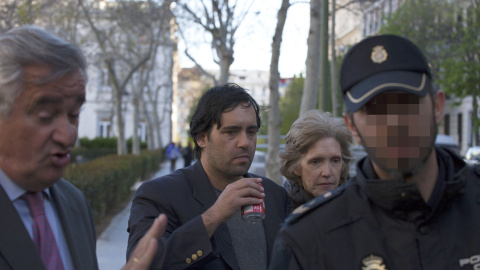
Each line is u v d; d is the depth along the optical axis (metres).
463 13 23.62
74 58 1.60
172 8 15.62
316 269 1.54
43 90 1.52
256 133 2.68
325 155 2.86
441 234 1.48
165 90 38.66
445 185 1.45
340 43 17.03
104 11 18.97
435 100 1.53
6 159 1.58
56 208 1.84
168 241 2.23
